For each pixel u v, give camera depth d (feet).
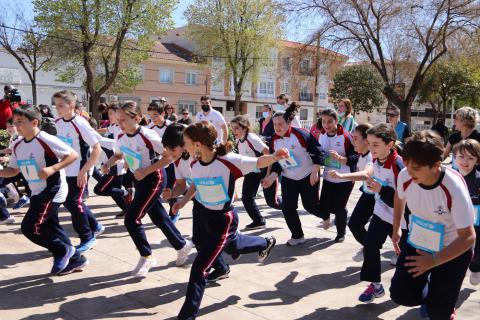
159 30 75.72
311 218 23.26
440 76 104.37
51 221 14.11
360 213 15.28
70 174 15.80
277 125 17.62
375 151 12.84
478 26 65.67
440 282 9.48
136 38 77.71
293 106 17.70
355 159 18.01
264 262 16.15
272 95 147.02
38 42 82.17
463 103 116.57
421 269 8.89
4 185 21.40
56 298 12.59
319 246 18.34
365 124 15.16
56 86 105.91
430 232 9.41
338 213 18.67
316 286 14.02
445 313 9.56
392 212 12.69
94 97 75.31
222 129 28.76
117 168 19.97
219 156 11.47
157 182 14.08
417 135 8.70
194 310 10.86
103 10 70.79
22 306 12.03
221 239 11.58
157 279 14.14
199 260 11.35
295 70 78.89
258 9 97.96
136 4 72.49
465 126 17.28
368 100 113.80
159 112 22.79
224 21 98.02
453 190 8.70
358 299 12.97
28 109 12.95
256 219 20.84
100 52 76.95
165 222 14.79
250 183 20.31
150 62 119.44
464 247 8.64
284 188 18.16
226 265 14.30
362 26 70.79
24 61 92.43
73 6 68.95
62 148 13.30
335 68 80.28
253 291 13.47
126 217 14.07
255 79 105.60
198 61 111.45
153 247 17.46
